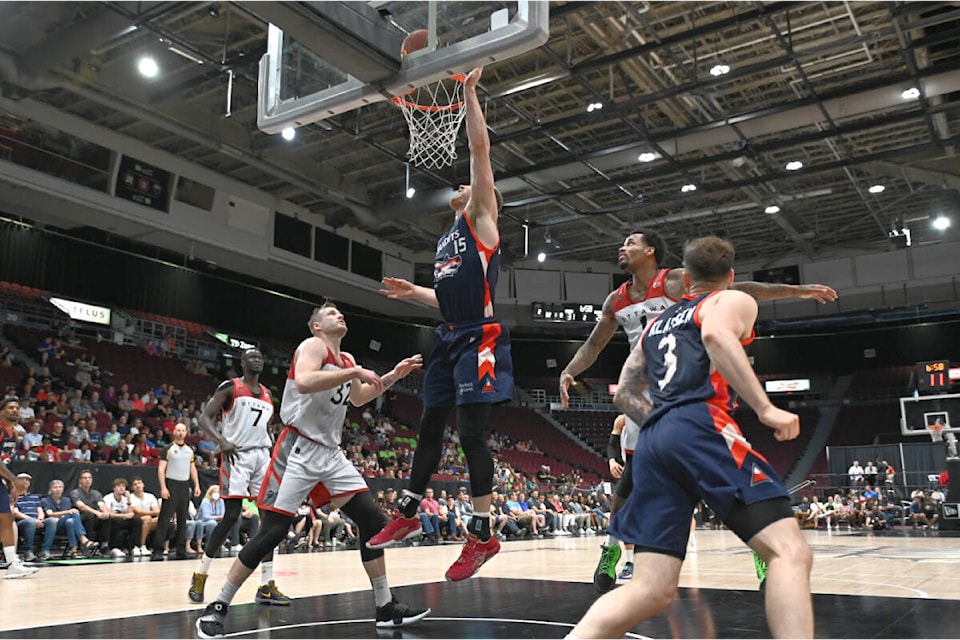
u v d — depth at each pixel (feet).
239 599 15.39
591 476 84.12
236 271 71.67
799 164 57.93
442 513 44.42
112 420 47.11
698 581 17.87
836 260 85.81
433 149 23.36
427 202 66.39
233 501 15.60
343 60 15.42
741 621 11.62
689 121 58.75
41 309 58.03
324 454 12.07
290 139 57.11
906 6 41.57
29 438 36.52
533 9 14.21
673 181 67.72
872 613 12.34
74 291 59.77
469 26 15.10
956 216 76.13
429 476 11.48
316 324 12.43
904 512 60.18
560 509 58.54
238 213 66.64
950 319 88.89
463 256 11.07
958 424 62.39
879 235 82.43
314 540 38.09
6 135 51.44
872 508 58.29
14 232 55.98
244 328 72.28
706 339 6.88
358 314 83.10
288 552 34.76
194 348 68.28
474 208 11.12
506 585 17.43
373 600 14.84
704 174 66.74
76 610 13.69
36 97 51.70
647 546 6.86
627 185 68.23
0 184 52.13
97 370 53.83
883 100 49.60
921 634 10.40
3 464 20.86
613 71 50.62
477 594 15.56
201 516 33.37
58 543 32.37
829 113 51.34
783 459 88.28
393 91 16.03
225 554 31.42
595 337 14.28
